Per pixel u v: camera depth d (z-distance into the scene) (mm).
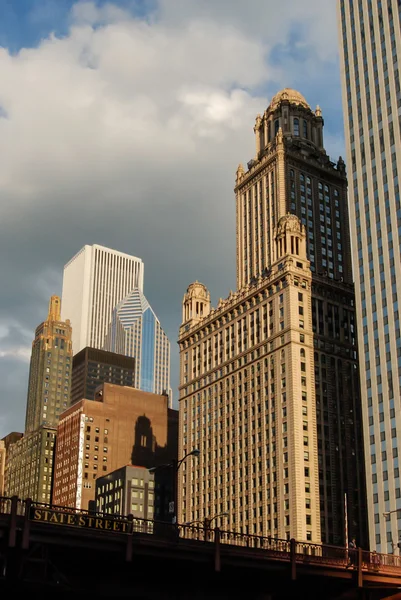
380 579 67750
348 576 66062
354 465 171750
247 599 65188
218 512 179375
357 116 167000
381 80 162875
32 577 51281
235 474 178125
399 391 142750
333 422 172625
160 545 55594
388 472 140625
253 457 174000
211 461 187625
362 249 158500
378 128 160875
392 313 148125
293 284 179125
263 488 168125
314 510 160625
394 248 150875
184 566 59344
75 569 56688
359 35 172000
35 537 50875
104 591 57562
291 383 169125
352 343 184250
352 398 178500
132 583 59094
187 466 195375
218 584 63719
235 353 190750
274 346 177375
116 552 53875
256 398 178500
